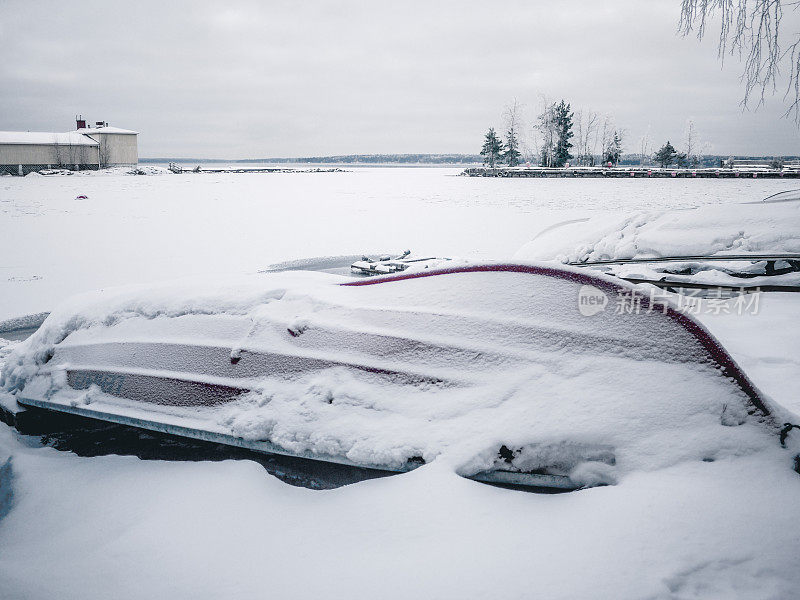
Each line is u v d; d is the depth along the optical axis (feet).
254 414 9.29
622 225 27.61
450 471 7.76
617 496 7.10
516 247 50.44
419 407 8.58
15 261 44.98
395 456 8.14
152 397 10.36
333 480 8.82
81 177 234.79
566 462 7.75
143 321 11.75
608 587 5.86
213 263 43.91
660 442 7.64
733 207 25.86
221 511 7.87
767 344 15.88
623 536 6.47
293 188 157.48
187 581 6.61
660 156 321.52
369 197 120.67
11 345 22.90
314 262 43.98
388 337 9.53
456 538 6.73
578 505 7.14
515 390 8.38
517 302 9.43
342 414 8.84
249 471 8.81
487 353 8.88
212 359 10.39
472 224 69.05
